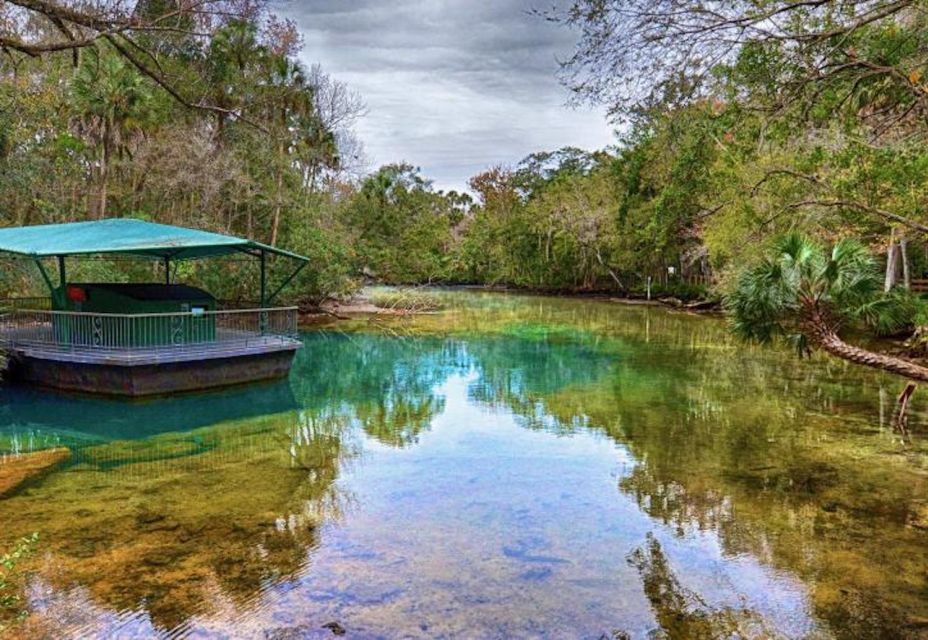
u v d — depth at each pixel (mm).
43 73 19422
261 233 27188
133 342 12039
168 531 5941
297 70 27078
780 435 9344
